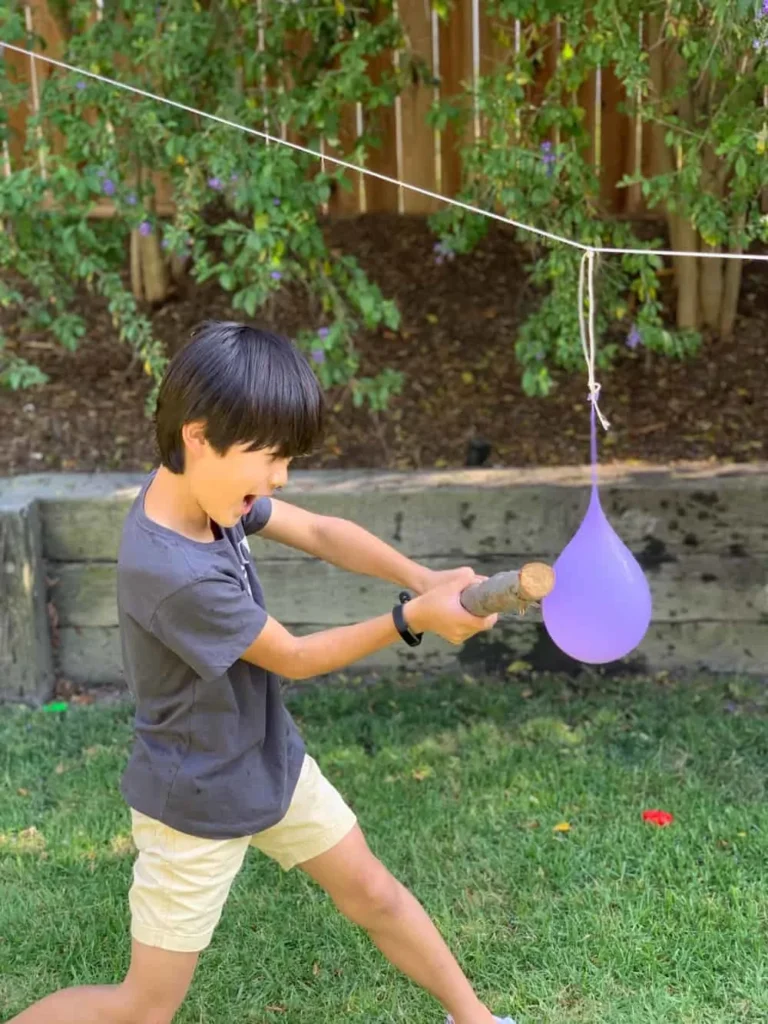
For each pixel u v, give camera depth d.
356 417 4.02
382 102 3.46
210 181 3.33
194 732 1.64
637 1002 2.07
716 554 3.29
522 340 3.52
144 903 1.70
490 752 2.97
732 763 2.88
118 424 3.99
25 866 2.55
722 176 3.44
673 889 2.38
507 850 2.54
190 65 3.39
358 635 1.60
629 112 3.38
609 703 3.23
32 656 3.35
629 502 3.28
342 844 1.82
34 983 2.19
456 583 1.58
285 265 3.40
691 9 2.89
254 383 1.45
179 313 4.53
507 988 2.12
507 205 3.27
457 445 3.84
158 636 1.56
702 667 3.39
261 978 2.19
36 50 3.86
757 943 2.21
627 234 3.41
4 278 4.69
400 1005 2.10
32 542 3.30
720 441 3.74
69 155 3.42
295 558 3.38
